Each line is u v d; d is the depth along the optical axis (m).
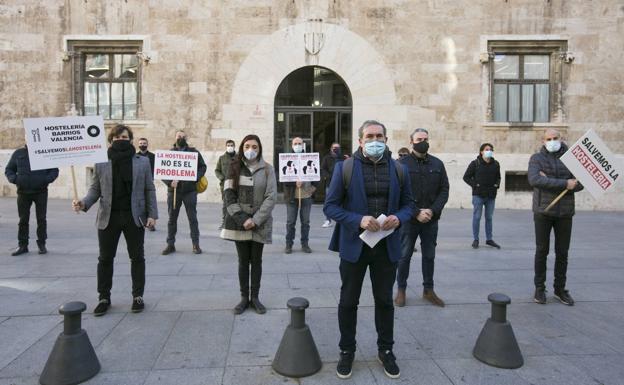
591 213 13.96
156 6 14.31
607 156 5.23
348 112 14.88
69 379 3.38
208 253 7.89
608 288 6.00
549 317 4.93
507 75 14.87
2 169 14.40
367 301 5.40
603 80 14.42
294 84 14.81
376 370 3.71
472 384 3.47
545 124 14.38
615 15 14.37
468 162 14.48
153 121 14.38
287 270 6.81
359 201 3.73
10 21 14.23
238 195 5.12
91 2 14.27
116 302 5.27
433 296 5.36
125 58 14.72
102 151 4.96
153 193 5.18
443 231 10.52
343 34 14.48
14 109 14.34
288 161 7.99
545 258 5.45
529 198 14.56
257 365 3.75
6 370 3.62
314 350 3.68
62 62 14.33
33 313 4.84
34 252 7.79
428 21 14.45
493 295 3.95
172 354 3.92
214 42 14.41
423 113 14.52
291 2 14.41
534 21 14.39
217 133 14.45
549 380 3.53
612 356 3.96
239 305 5.00
